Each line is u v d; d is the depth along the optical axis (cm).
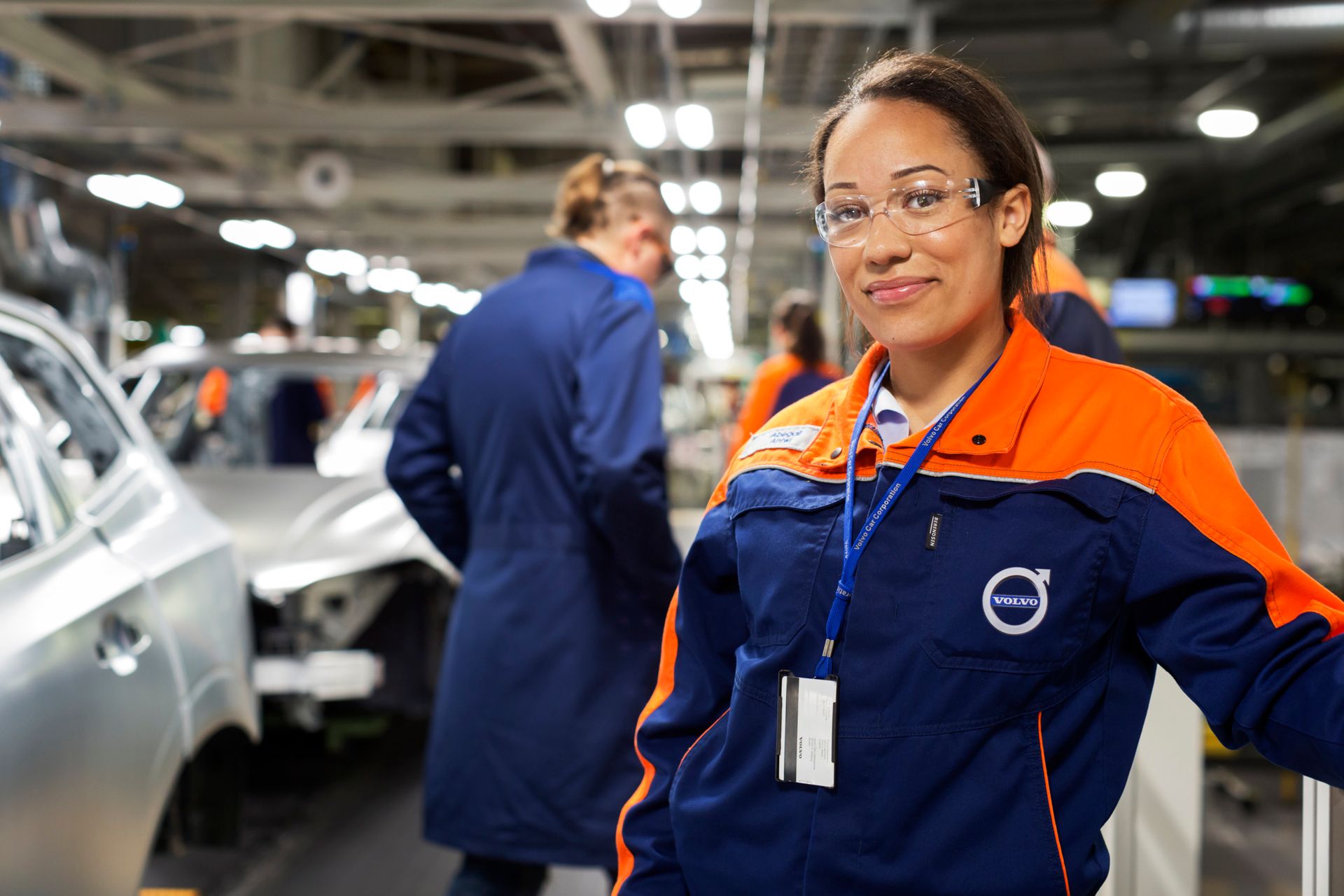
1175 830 243
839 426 121
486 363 242
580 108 909
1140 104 1289
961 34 881
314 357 558
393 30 904
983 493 108
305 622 398
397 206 1512
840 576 113
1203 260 3044
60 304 1084
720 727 125
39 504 228
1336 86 1402
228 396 546
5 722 180
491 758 232
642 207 261
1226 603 102
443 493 261
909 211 111
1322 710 96
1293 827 399
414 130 919
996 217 114
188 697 252
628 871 132
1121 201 2400
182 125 919
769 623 117
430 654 471
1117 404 110
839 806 108
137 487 278
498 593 236
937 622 106
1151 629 107
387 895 346
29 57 811
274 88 1248
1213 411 3009
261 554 405
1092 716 109
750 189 1095
